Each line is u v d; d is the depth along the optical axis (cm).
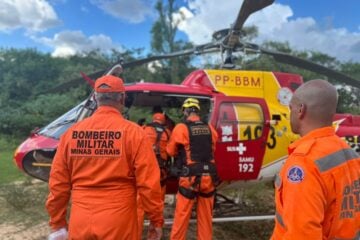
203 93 448
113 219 210
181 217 385
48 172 444
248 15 399
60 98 1883
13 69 3022
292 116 160
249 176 448
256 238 484
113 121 223
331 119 151
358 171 150
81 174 219
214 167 393
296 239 134
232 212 524
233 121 442
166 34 2619
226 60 505
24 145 452
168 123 519
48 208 227
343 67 2264
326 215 142
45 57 3297
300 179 138
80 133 223
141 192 218
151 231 234
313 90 151
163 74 2644
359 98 1545
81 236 212
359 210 149
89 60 3275
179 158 395
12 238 464
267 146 450
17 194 626
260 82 474
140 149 217
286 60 526
